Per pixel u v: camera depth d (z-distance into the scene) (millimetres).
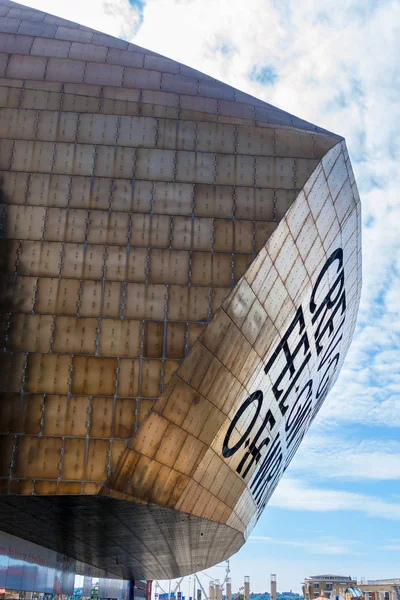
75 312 18984
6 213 19750
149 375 18609
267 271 20203
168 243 19828
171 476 19078
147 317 19078
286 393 25219
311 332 24734
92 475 17719
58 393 18250
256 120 21812
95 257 19547
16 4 26188
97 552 37469
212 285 19453
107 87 21906
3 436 17781
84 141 20812
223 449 20922
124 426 18156
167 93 22062
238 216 20250
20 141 20625
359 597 126375
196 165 20828
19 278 19172
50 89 21516
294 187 20656
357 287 29859
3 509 20062
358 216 24547
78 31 24359
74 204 20031
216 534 28125
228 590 113375
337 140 21656
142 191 20359
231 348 19578
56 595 37531
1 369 18312
